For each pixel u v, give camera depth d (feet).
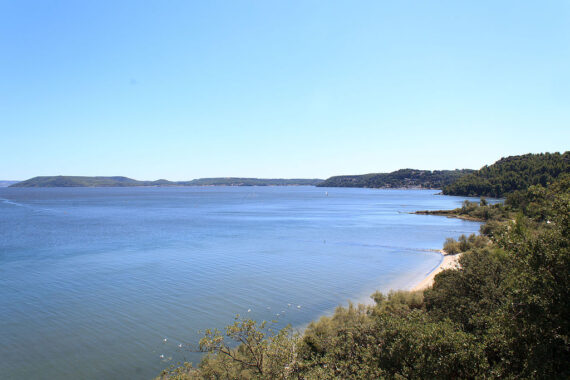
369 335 65.46
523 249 50.57
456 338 49.90
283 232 326.24
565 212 50.01
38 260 200.54
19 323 110.32
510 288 55.72
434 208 646.74
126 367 85.35
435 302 88.84
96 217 464.24
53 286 149.07
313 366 57.72
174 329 106.11
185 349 93.81
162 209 618.85
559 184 59.06
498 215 411.13
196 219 445.37
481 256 102.58
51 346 95.61
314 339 78.84
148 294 138.41
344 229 351.05
